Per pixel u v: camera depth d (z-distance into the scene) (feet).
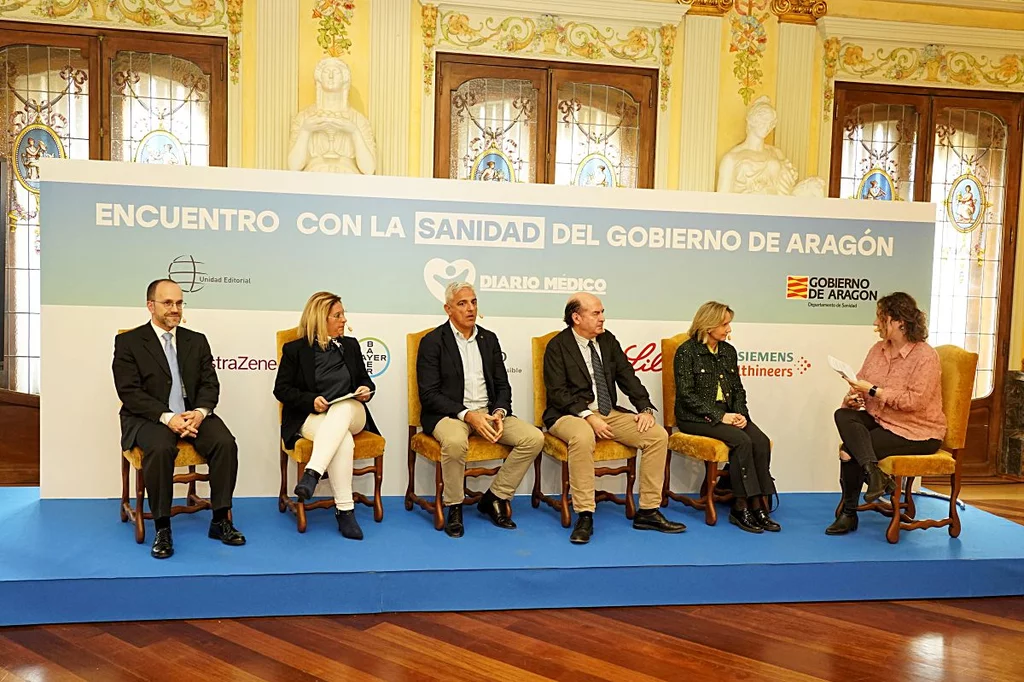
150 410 11.17
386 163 18.52
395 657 9.09
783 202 15.12
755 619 10.48
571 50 19.10
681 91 19.52
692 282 14.93
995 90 20.63
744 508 12.77
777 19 19.77
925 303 15.72
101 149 17.72
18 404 17.49
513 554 11.07
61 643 9.23
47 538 11.29
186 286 13.58
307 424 12.04
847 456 12.71
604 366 13.21
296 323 13.89
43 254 13.20
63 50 17.58
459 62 18.84
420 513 13.09
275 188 13.73
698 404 13.07
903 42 20.18
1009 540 12.45
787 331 15.26
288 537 11.58
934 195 20.84
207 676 8.52
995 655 9.60
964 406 12.45
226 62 17.94
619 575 10.72
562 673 8.82
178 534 11.59
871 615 10.75
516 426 12.41
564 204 14.48
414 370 13.17
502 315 14.43
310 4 18.04
